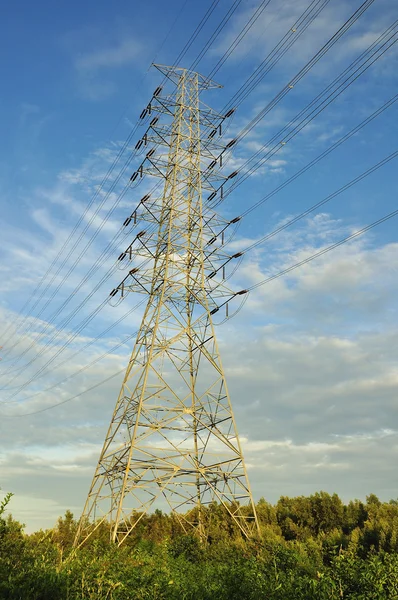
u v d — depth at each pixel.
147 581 15.27
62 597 11.95
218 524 51.78
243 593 15.13
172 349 44.19
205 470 41.53
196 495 45.00
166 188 50.88
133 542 38.81
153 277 47.12
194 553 35.72
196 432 46.09
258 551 31.78
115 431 41.62
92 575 13.79
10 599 11.25
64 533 42.81
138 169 51.00
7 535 14.63
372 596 14.20
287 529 53.25
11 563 13.38
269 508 59.16
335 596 13.96
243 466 41.34
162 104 50.69
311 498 58.06
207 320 46.03
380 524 40.00
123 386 43.38
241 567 18.83
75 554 16.53
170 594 14.71
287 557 23.38
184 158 51.56
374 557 15.78
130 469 38.94
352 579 14.89
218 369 44.12
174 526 52.38
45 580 12.24
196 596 15.01
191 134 52.59
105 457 41.50
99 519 38.41
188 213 49.72
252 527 41.78
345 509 54.69
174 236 48.38
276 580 15.62
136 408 41.16
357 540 39.06
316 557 23.25
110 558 17.97
